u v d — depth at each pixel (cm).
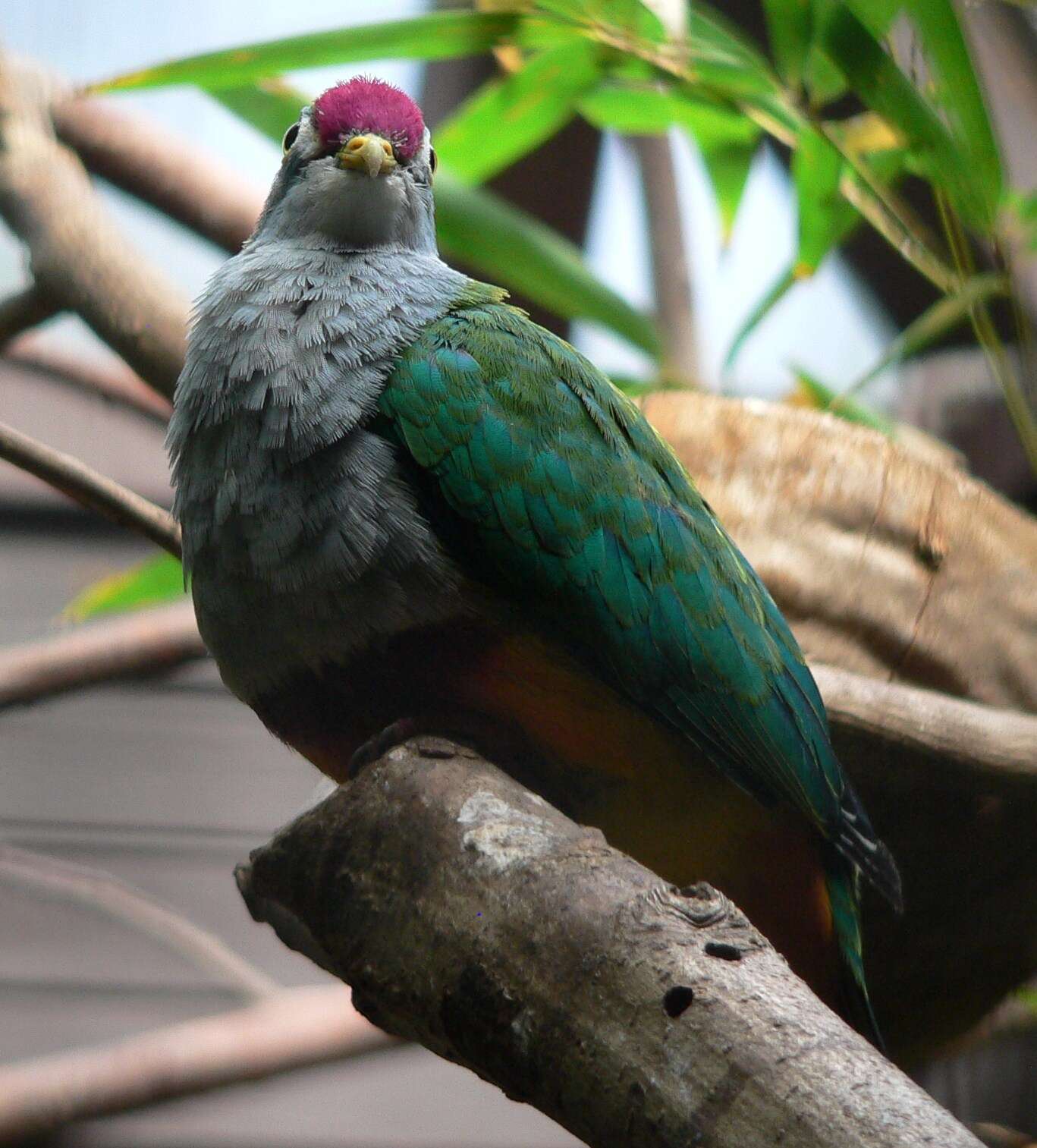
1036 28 1084
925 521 716
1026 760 655
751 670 586
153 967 1152
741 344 910
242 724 1247
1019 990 758
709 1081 348
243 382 576
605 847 414
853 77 709
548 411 575
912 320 1178
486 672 550
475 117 867
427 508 555
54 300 834
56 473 590
